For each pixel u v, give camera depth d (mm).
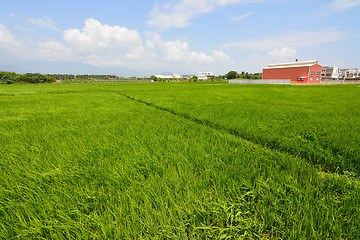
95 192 1612
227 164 2221
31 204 1491
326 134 3537
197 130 4055
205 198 1539
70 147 2865
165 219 1298
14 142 3207
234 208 1441
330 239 1114
